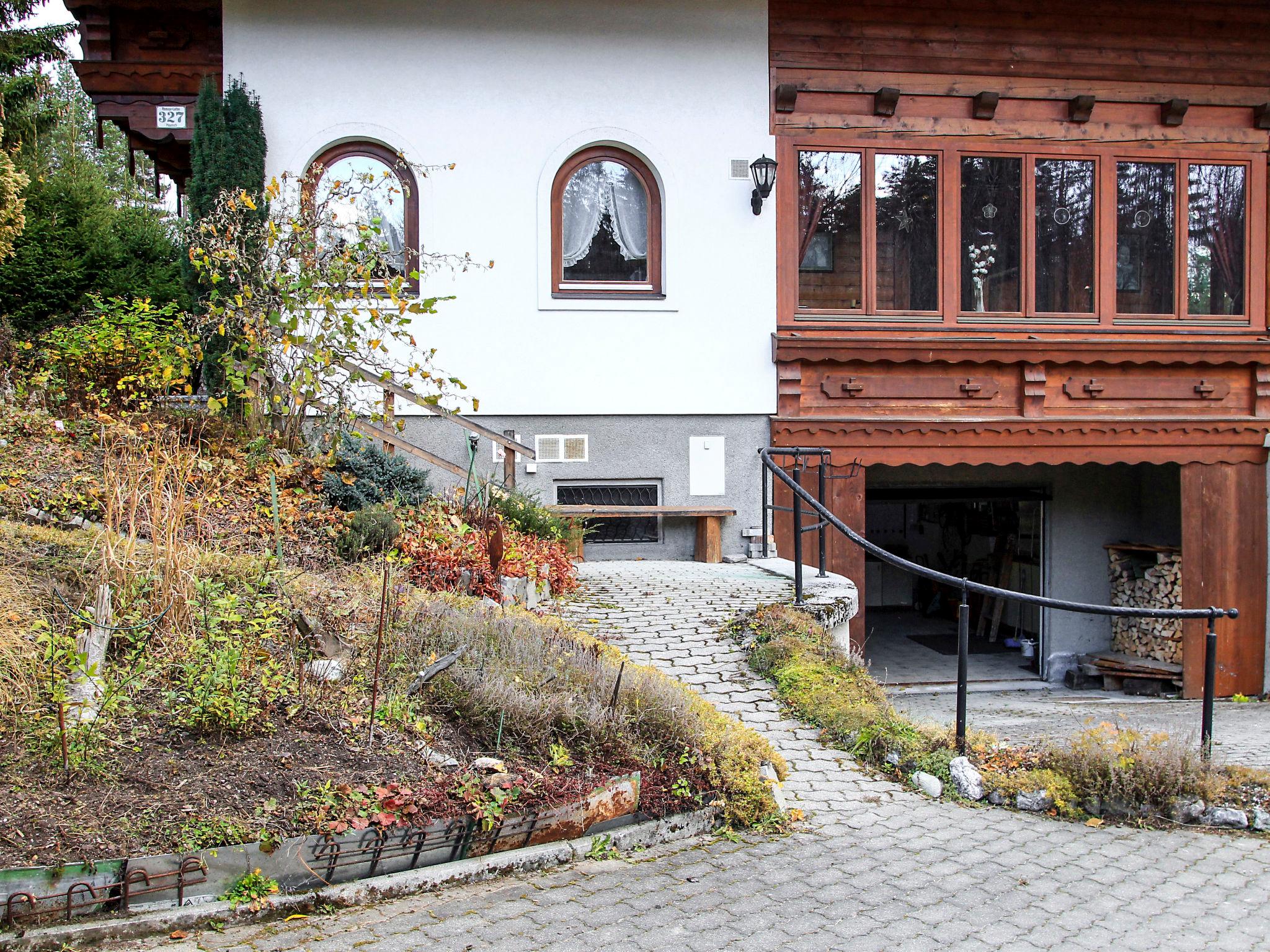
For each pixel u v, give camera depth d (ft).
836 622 24.97
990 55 35.78
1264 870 14.49
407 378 32.81
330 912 11.84
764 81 34.55
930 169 35.70
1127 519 42.22
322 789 12.77
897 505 58.34
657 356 34.19
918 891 13.29
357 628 17.65
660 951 11.30
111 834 11.48
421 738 14.52
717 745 16.20
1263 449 37.29
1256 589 37.55
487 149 33.22
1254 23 37.14
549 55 33.47
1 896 10.66
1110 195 36.55
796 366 34.63
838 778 17.37
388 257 32.94
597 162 34.30
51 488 22.08
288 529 22.67
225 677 14.03
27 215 50.62
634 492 34.55
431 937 11.35
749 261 34.55
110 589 16.33
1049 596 41.81
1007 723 29.30
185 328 29.14
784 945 11.60
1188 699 37.45
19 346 30.96
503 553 23.70
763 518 32.76
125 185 74.95
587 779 14.47
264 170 31.09
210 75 32.12
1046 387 35.96
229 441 26.55
